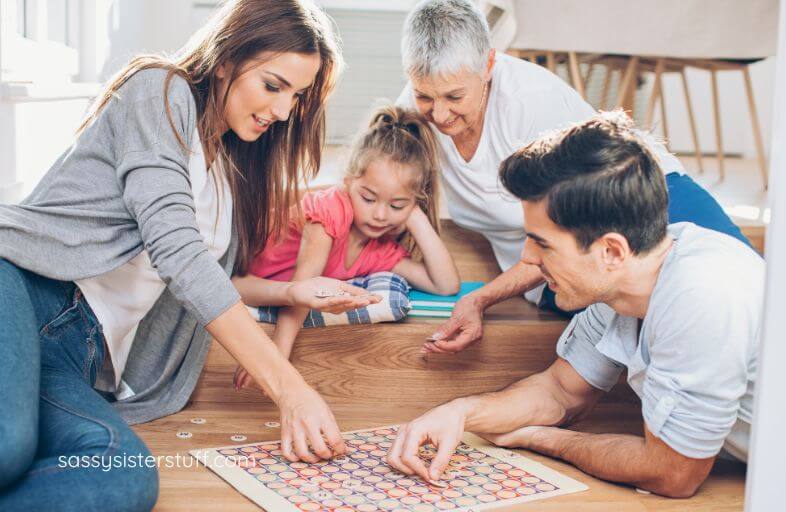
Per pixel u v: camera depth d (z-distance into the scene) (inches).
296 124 65.1
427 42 67.2
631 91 122.6
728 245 51.8
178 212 53.1
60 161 57.2
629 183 48.0
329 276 75.4
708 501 52.8
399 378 71.1
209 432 62.3
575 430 66.6
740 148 207.9
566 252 50.0
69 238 53.5
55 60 79.7
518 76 75.4
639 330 55.9
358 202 72.1
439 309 73.7
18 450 41.0
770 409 39.9
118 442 45.3
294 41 56.4
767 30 109.2
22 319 48.5
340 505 48.9
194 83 57.9
